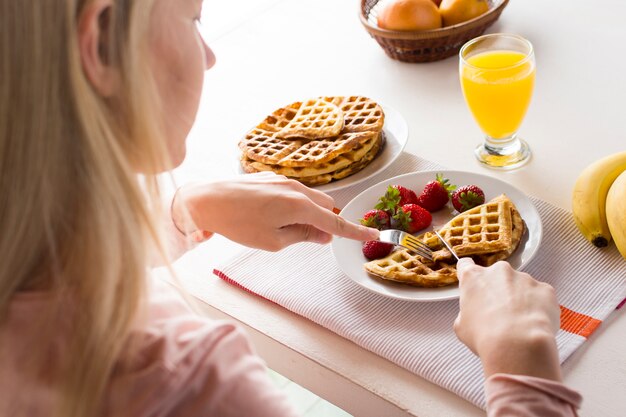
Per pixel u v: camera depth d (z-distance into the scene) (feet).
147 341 3.39
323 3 6.25
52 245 3.17
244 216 4.15
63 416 3.31
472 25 5.23
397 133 4.91
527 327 3.67
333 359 4.06
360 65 5.54
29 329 3.34
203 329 3.42
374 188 4.60
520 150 4.74
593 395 3.80
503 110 4.64
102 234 3.21
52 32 2.91
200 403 3.33
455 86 5.20
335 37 5.86
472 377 3.87
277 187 4.21
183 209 3.81
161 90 3.49
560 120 4.85
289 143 4.90
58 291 3.33
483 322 3.73
